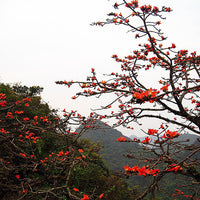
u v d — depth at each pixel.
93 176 6.88
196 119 2.66
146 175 1.33
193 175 2.21
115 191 6.91
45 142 6.11
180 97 3.34
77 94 2.81
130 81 4.16
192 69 3.50
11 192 4.32
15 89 11.09
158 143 1.66
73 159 3.19
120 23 3.13
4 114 5.61
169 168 1.47
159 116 2.62
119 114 2.80
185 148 1.86
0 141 4.29
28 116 6.93
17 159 5.16
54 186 3.33
